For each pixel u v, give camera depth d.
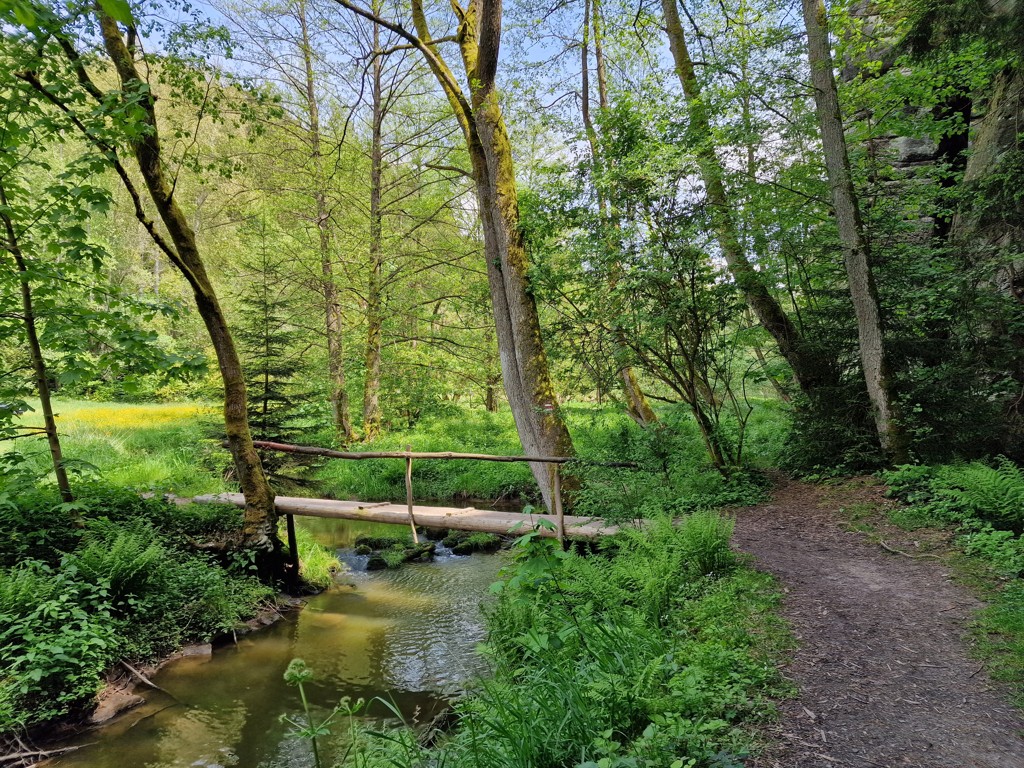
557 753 2.79
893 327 8.28
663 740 2.63
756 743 2.74
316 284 17.30
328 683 5.50
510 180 9.84
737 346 9.16
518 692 3.51
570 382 10.73
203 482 10.88
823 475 8.15
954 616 4.05
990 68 8.91
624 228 8.33
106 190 5.89
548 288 9.40
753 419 15.07
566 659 3.75
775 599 4.53
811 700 3.12
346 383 18.19
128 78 6.34
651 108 8.88
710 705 3.03
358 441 17.28
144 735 4.65
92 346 6.51
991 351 7.93
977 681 3.23
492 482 13.20
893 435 7.48
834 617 4.16
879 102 9.65
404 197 17.17
